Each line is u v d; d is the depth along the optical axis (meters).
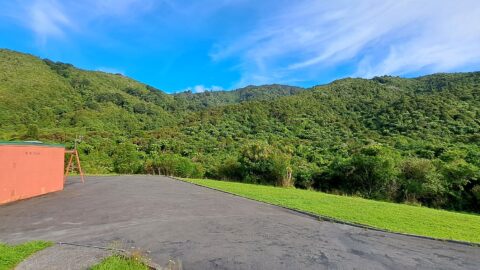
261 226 8.73
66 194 14.16
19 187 12.60
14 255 5.59
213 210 10.92
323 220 9.76
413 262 6.14
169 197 13.72
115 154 35.06
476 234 8.62
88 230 7.92
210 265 5.70
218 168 28.00
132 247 6.55
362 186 21.83
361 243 7.30
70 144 36.34
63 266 5.13
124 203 11.92
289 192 17.59
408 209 13.12
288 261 5.99
